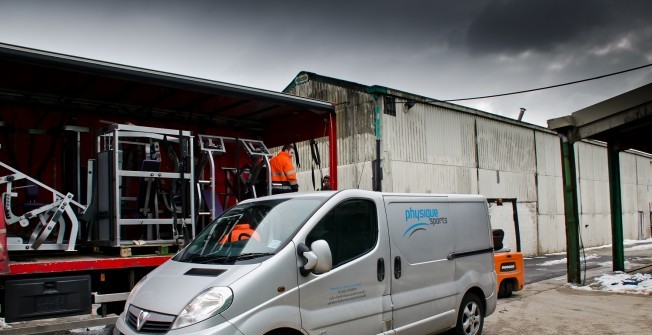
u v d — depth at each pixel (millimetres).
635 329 7859
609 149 14609
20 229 7145
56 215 6336
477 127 20188
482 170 20203
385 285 5402
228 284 4195
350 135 16984
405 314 5586
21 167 7578
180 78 6910
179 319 4031
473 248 6812
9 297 5457
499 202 12258
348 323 4922
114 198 6531
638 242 30953
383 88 16234
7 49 5512
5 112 7684
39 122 7988
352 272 5055
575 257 12711
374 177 15984
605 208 30078
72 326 5773
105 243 6629
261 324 4184
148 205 7273
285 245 4629
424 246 6027
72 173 7516
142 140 8352
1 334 5367
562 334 7613
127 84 7512
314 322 4594
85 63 6094
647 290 11328
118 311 6461
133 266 6379
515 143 22469
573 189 12781
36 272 5617
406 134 16891
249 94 7637
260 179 8664
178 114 9445
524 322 8461
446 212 6523
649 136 13812
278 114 9742
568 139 12758
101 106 8586
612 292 11477
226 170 9602
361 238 5312
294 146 9836
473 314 6676
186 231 6914
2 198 6055
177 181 7570
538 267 17766
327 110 8742
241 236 5051
